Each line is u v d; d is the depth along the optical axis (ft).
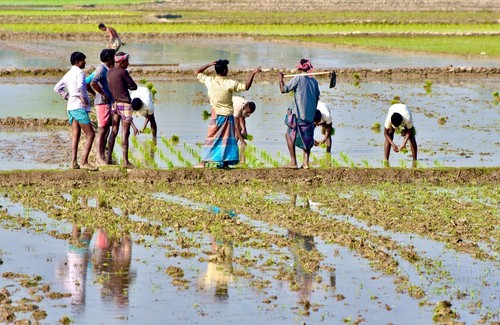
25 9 582.76
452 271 85.10
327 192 119.96
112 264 86.38
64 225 100.78
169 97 216.74
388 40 379.76
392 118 134.41
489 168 130.31
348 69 269.64
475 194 119.85
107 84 126.93
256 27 443.73
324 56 321.11
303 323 71.36
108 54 126.82
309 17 513.04
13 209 108.17
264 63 294.05
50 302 75.66
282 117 185.88
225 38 396.78
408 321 72.02
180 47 355.36
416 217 104.99
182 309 74.38
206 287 79.77
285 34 398.42
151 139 157.28
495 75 272.92
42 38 387.75
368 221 103.19
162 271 84.38
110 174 125.08
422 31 415.85
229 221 101.55
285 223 101.30
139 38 393.91
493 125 177.47
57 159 138.62
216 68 124.67
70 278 82.12
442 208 110.22
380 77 268.00
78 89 122.72
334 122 179.63
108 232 97.50
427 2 603.67
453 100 215.31
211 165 129.90
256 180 125.18
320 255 89.10
